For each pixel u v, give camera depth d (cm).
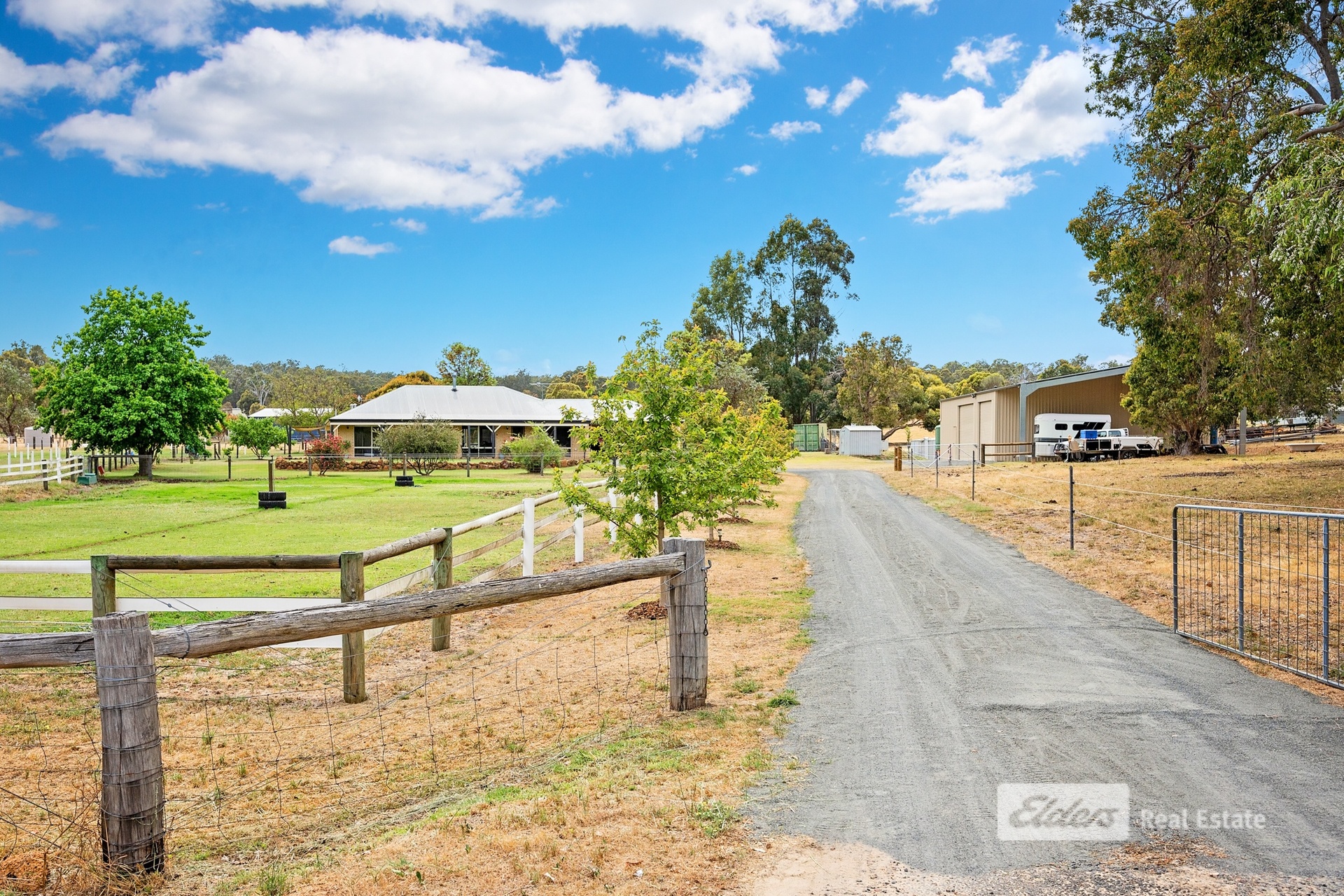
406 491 2795
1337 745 449
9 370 5781
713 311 7525
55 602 820
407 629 859
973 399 4312
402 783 454
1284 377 2862
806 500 2222
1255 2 1466
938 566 1121
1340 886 294
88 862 321
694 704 539
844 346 7656
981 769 420
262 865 343
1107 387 3812
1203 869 309
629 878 307
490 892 298
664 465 909
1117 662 637
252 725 570
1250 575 971
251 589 1031
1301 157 1160
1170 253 1692
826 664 650
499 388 5497
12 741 532
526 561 1083
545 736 515
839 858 323
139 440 3397
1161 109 1664
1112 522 1437
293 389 8656
